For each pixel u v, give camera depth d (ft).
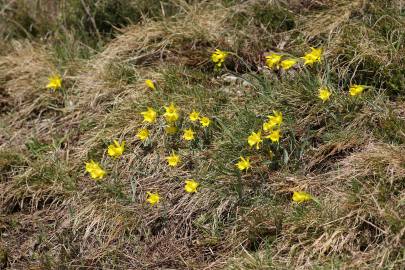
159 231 14.71
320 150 14.64
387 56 15.70
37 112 18.43
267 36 17.74
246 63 17.49
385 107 14.75
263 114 15.48
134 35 18.72
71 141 17.17
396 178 13.32
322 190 13.94
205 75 17.35
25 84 18.84
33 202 16.06
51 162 16.58
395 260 12.01
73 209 15.51
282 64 15.55
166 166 15.58
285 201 14.19
